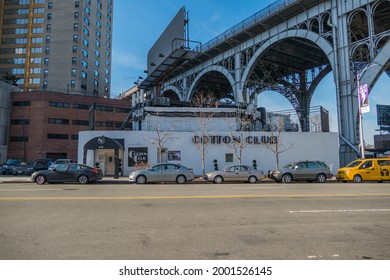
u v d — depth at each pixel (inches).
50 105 2300.7
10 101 2292.1
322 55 1905.8
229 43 1734.7
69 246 201.9
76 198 422.9
